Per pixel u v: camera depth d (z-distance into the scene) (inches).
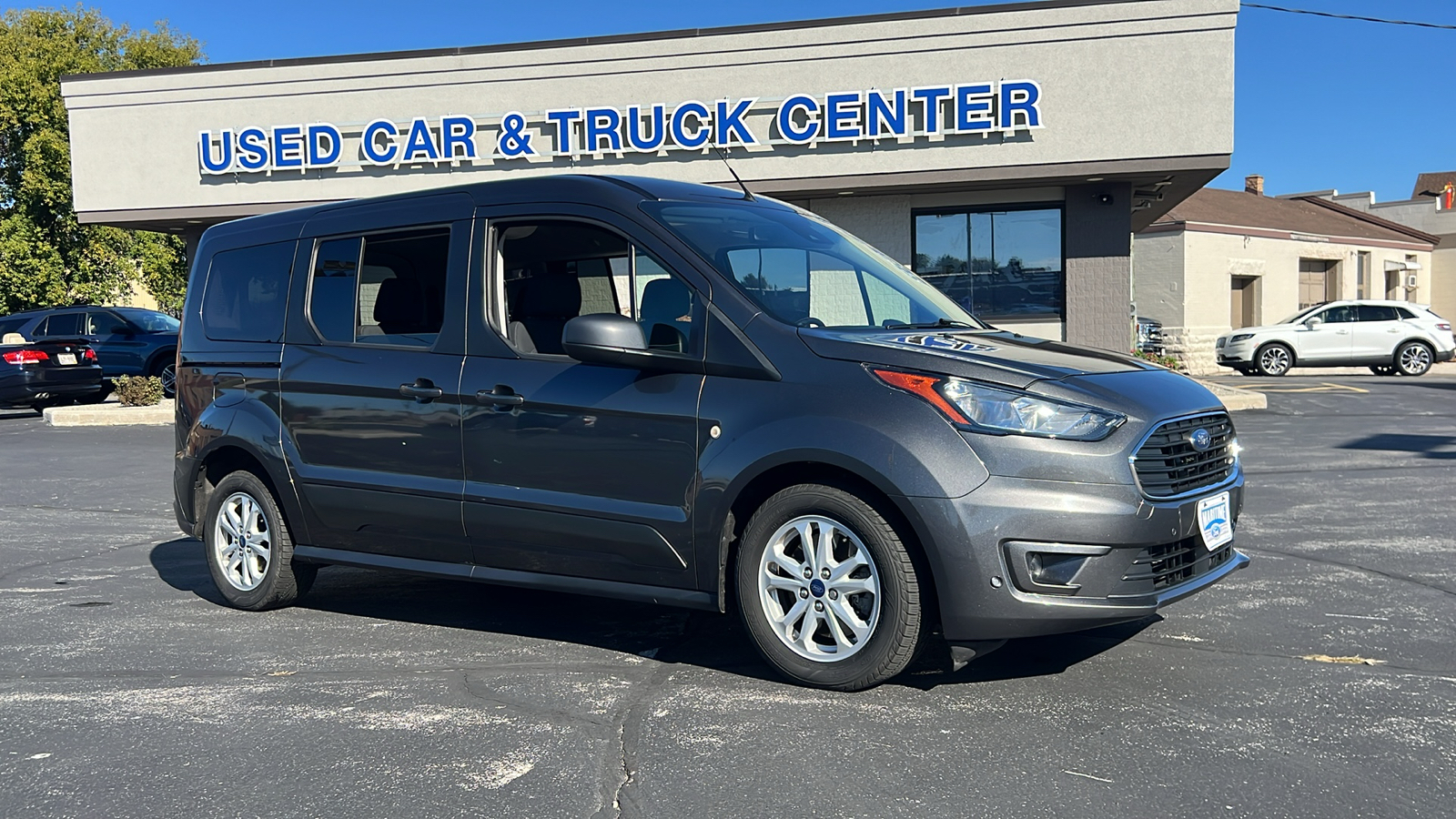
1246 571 234.5
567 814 122.2
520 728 148.9
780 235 191.6
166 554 281.1
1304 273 1359.5
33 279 1310.3
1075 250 605.6
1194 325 1199.6
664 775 131.8
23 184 1341.0
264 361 216.8
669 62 615.8
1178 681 163.3
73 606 225.8
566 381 178.5
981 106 582.9
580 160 628.1
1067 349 177.0
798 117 604.7
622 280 183.3
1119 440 149.3
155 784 132.5
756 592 163.6
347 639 197.2
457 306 192.4
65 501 367.2
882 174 596.7
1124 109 571.5
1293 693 157.0
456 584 241.8
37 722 155.1
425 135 639.8
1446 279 1572.3
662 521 169.0
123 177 679.1
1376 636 185.5
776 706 155.2
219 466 229.0
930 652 181.0
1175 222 1186.6
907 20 589.6
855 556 156.6
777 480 164.4
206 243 236.4
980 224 617.9
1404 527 279.1
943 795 124.6
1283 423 527.5
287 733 148.7
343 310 208.8
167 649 192.4
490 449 185.3
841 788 127.0
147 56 1524.4
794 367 160.9
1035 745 138.8
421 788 129.8
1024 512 146.5
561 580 182.2
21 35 1371.8
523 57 630.5
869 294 188.9
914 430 150.6
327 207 217.5
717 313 168.2
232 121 665.0
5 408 761.6
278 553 214.4
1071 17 573.0
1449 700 153.7
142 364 782.5
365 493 199.6
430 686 168.1
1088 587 147.9
